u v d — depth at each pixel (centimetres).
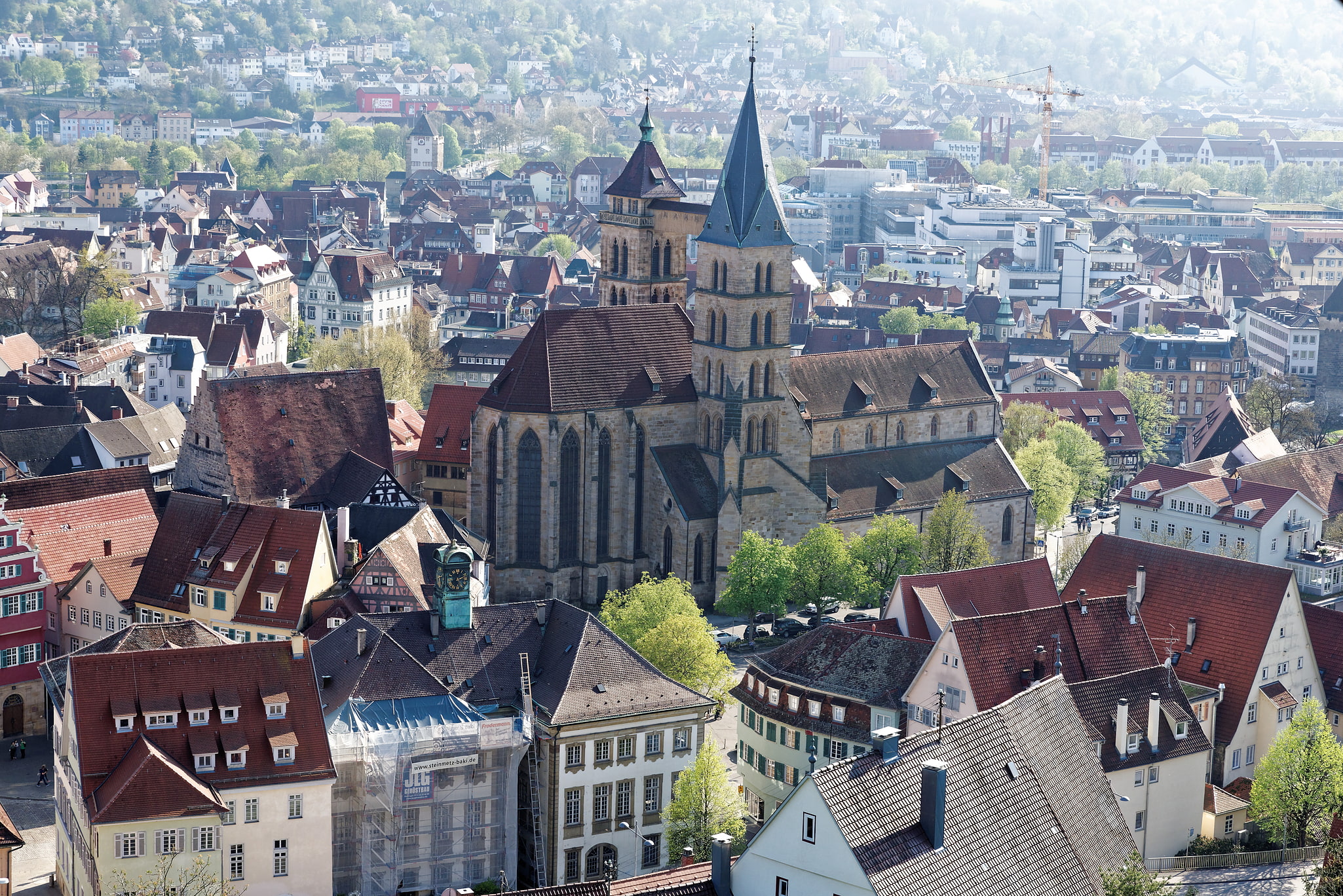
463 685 19712
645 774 19925
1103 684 19600
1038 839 14225
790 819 13500
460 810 18962
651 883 15038
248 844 17825
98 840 17062
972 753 14462
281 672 18312
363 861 18650
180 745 17775
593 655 19950
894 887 13088
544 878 19450
